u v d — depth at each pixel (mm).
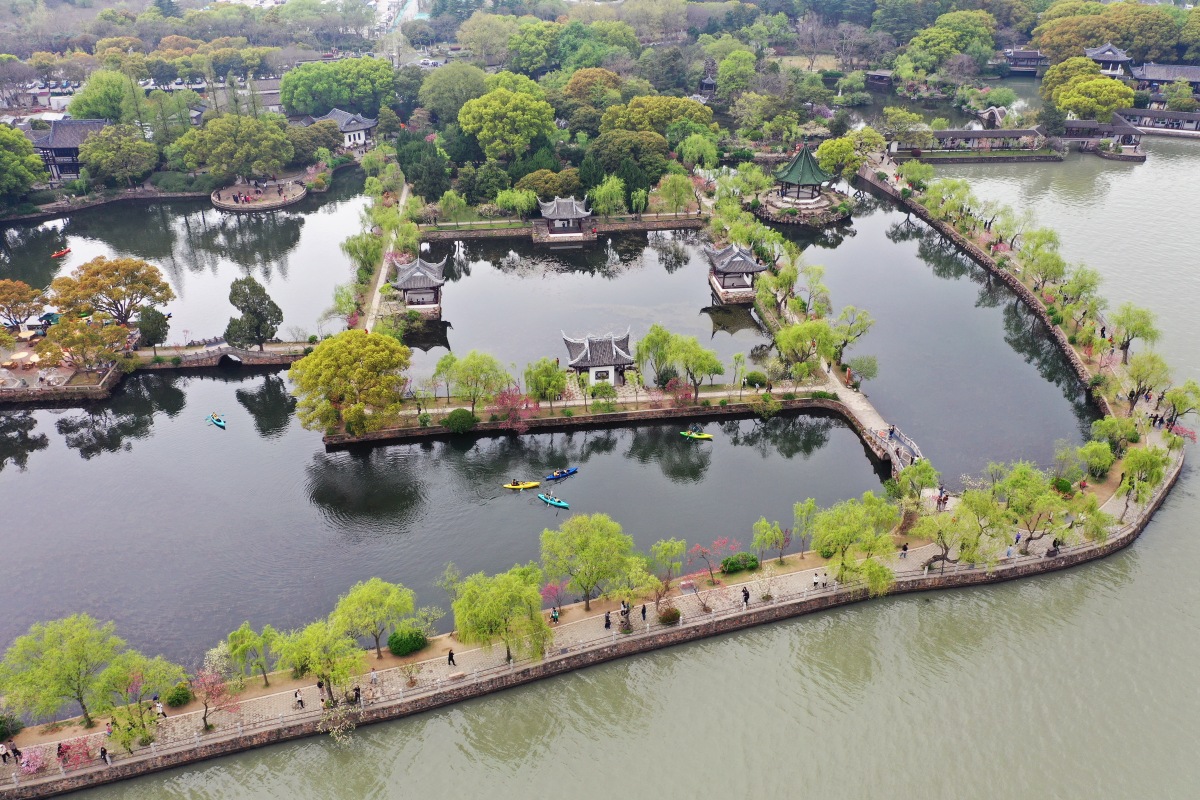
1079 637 84188
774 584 88438
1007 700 78000
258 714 73625
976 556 88438
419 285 150375
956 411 121375
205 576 93062
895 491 98750
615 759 73188
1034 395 125750
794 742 74500
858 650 83750
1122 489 95438
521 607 75500
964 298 160125
